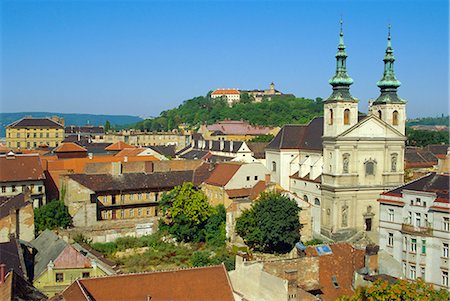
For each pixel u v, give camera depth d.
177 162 122.69
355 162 106.44
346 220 106.62
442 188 72.62
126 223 105.38
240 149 167.38
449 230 68.44
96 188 106.25
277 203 93.31
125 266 86.94
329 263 60.66
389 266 70.50
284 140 127.88
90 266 68.25
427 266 71.00
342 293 59.12
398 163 110.38
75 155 164.88
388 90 114.50
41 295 49.75
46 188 112.94
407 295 45.97
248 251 93.44
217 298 53.50
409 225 73.38
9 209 85.19
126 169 115.19
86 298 47.06
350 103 105.81
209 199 112.56
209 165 121.81
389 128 109.00
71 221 100.62
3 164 106.19
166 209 104.81
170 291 52.56
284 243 94.81
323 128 120.75
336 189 104.75
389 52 114.50
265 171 110.44
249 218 94.19
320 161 115.69
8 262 62.91
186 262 90.25
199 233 101.19
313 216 114.31
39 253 73.00
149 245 98.69
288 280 54.94
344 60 107.00
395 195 77.12
